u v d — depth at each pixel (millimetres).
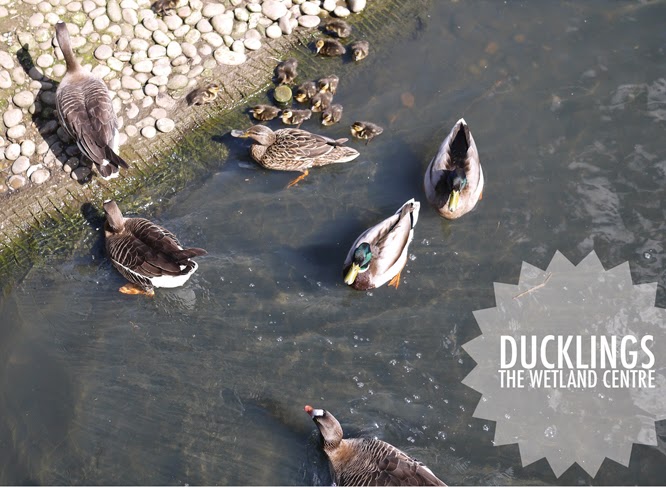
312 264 5047
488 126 5375
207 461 4605
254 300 4953
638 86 5488
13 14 5355
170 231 5082
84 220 5094
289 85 5469
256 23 5609
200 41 5527
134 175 5215
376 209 5180
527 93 5469
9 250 5020
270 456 4621
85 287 4949
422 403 4738
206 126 5359
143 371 4785
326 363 4816
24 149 5180
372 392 4754
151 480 4559
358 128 5293
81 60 5367
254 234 5105
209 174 5246
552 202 5184
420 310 4945
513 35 5652
